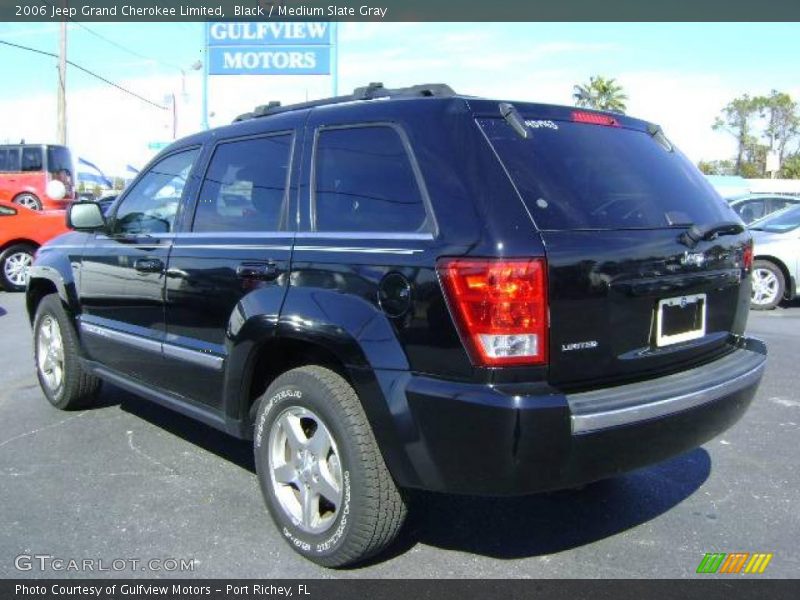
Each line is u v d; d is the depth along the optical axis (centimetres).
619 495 400
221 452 459
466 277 269
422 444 280
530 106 322
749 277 375
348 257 308
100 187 3725
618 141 344
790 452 465
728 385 322
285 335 320
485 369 267
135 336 435
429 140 301
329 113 348
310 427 336
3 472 425
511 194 281
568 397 277
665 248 312
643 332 306
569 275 276
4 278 1179
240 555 331
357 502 300
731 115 6612
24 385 618
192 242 396
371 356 288
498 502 391
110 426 508
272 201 361
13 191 1861
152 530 354
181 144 443
